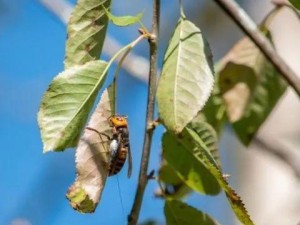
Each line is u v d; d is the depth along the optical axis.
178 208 0.85
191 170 0.87
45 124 0.75
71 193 0.75
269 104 1.00
